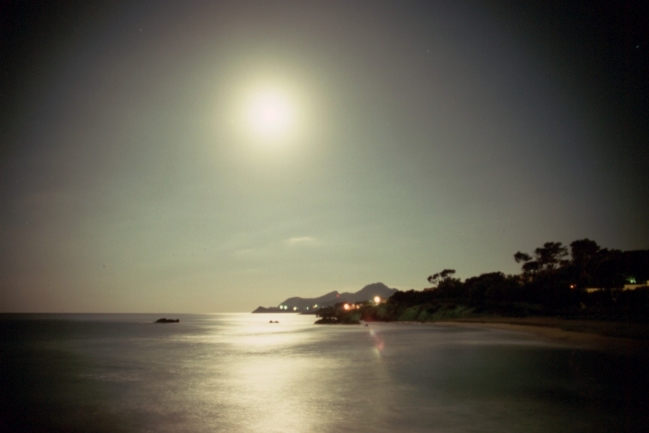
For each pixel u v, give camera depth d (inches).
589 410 655.1
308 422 604.7
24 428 600.4
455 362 1238.9
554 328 2410.2
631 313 2684.5
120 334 3218.5
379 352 1595.7
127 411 687.1
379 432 552.4
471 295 4881.9
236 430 574.2
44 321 7086.6
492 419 606.9
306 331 3688.5
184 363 1318.9
